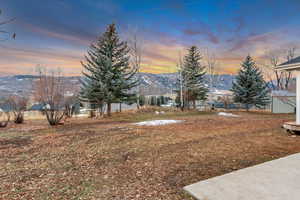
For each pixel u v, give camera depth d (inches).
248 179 97.4
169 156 149.5
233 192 83.4
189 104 897.5
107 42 578.9
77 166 130.3
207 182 95.6
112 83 575.5
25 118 491.8
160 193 86.9
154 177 107.8
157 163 133.2
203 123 353.4
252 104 812.0
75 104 568.7
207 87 937.5
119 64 587.5
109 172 117.7
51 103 363.6
